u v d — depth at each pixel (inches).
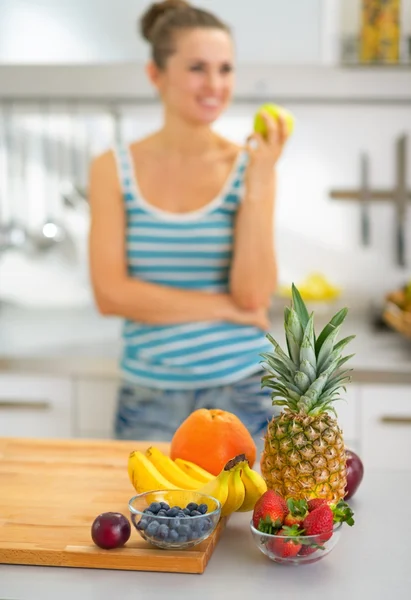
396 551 41.2
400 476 53.2
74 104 122.8
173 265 82.1
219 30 81.0
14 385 97.6
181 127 81.7
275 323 117.6
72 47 107.1
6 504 46.4
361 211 125.9
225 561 40.2
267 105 82.8
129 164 82.4
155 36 81.9
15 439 59.3
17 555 39.8
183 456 48.3
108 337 110.7
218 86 80.7
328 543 39.4
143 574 38.7
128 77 107.0
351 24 106.6
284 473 42.6
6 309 130.5
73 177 125.6
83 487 49.4
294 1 104.8
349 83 107.0
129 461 45.9
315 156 125.1
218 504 40.6
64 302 131.0
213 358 80.4
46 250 127.6
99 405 96.9
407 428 93.9
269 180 81.6
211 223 81.5
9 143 124.3
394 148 124.3
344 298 127.0
